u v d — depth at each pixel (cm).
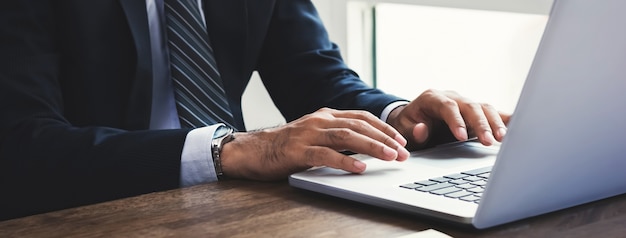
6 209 106
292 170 101
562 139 69
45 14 134
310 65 158
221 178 105
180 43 150
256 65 169
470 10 223
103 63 140
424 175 93
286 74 161
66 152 106
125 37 141
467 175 92
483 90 243
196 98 148
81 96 140
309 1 172
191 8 153
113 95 141
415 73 272
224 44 153
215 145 105
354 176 94
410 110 119
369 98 136
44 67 127
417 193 84
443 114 112
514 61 227
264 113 266
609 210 79
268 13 158
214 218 84
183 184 104
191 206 90
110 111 141
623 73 68
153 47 151
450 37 255
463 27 248
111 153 104
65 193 104
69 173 104
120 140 107
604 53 65
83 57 138
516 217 75
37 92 122
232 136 108
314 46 163
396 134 105
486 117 112
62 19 138
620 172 79
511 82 230
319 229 78
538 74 63
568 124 68
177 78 148
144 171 103
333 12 272
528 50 221
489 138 106
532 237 72
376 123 107
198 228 80
